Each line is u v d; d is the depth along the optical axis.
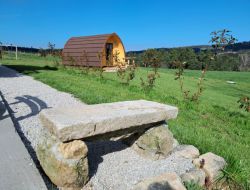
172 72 24.95
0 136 4.43
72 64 21.03
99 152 4.41
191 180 3.62
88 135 3.43
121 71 13.32
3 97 7.88
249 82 22.80
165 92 11.52
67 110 3.95
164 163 4.20
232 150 5.01
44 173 3.58
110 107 4.25
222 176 3.89
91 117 3.58
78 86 10.64
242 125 7.50
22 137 4.78
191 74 26.91
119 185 3.55
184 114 7.68
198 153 4.54
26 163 3.56
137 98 8.98
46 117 3.56
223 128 6.93
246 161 4.54
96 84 11.68
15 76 13.03
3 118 5.41
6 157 3.70
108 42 22.11
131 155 4.38
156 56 12.44
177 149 4.63
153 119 4.10
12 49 35.75
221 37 8.44
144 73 19.62
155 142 4.26
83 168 3.37
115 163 4.09
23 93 8.70
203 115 8.05
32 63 22.98
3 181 3.12
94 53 20.70
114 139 4.04
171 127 5.87
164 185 3.34
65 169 3.23
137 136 4.46
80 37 23.42
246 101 8.04
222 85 19.62
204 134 5.86
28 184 3.10
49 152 3.38
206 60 9.79
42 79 12.07
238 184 3.83
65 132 3.23
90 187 3.45
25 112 6.36
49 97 8.30
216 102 11.30
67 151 3.26
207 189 3.78
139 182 3.52
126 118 3.77
